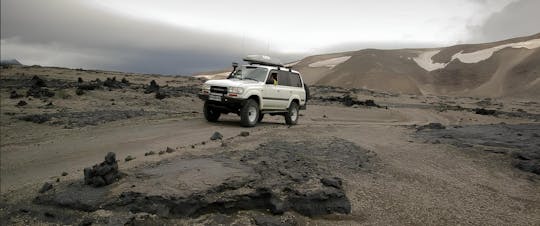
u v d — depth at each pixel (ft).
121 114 60.59
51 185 21.24
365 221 19.79
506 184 28.66
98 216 17.49
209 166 23.15
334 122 68.44
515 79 541.34
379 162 30.35
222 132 41.14
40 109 63.41
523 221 21.85
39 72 147.43
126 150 35.19
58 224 17.20
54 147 38.75
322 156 29.37
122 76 165.99
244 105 45.06
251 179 21.08
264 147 30.01
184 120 53.21
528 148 37.99
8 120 53.72
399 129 54.13
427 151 36.73
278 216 18.98
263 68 49.06
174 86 131.95
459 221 20.93
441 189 25.90
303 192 20.27
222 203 18.88
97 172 20.63
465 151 37.35
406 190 24.71
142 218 17.20
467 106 192.03
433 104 182.50
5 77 122.21
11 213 18.49
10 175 29.89
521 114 141.08
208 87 46.98
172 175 21.18
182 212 18.10
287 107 51.60
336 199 20.72
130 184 20.08
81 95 80.02
